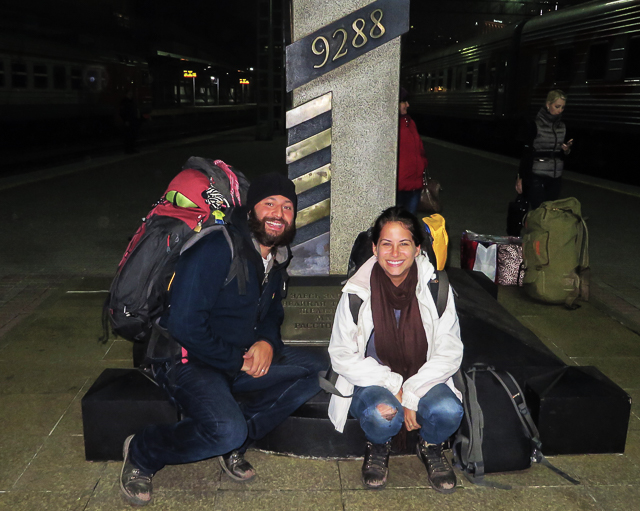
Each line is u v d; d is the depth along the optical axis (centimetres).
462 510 239
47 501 241
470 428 252
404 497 247
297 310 367
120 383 275
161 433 234
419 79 2611
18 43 1509
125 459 244
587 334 412
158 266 224
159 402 261
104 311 243
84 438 264
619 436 275
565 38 1299
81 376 347
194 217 225
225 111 4028
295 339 337
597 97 1174
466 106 1953
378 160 422
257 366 242
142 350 341
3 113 1452
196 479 258
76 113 1842
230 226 227
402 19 398
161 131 2611
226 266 222
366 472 254
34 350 381
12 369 355
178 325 220
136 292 225
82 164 1497
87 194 1032
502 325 332
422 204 568
